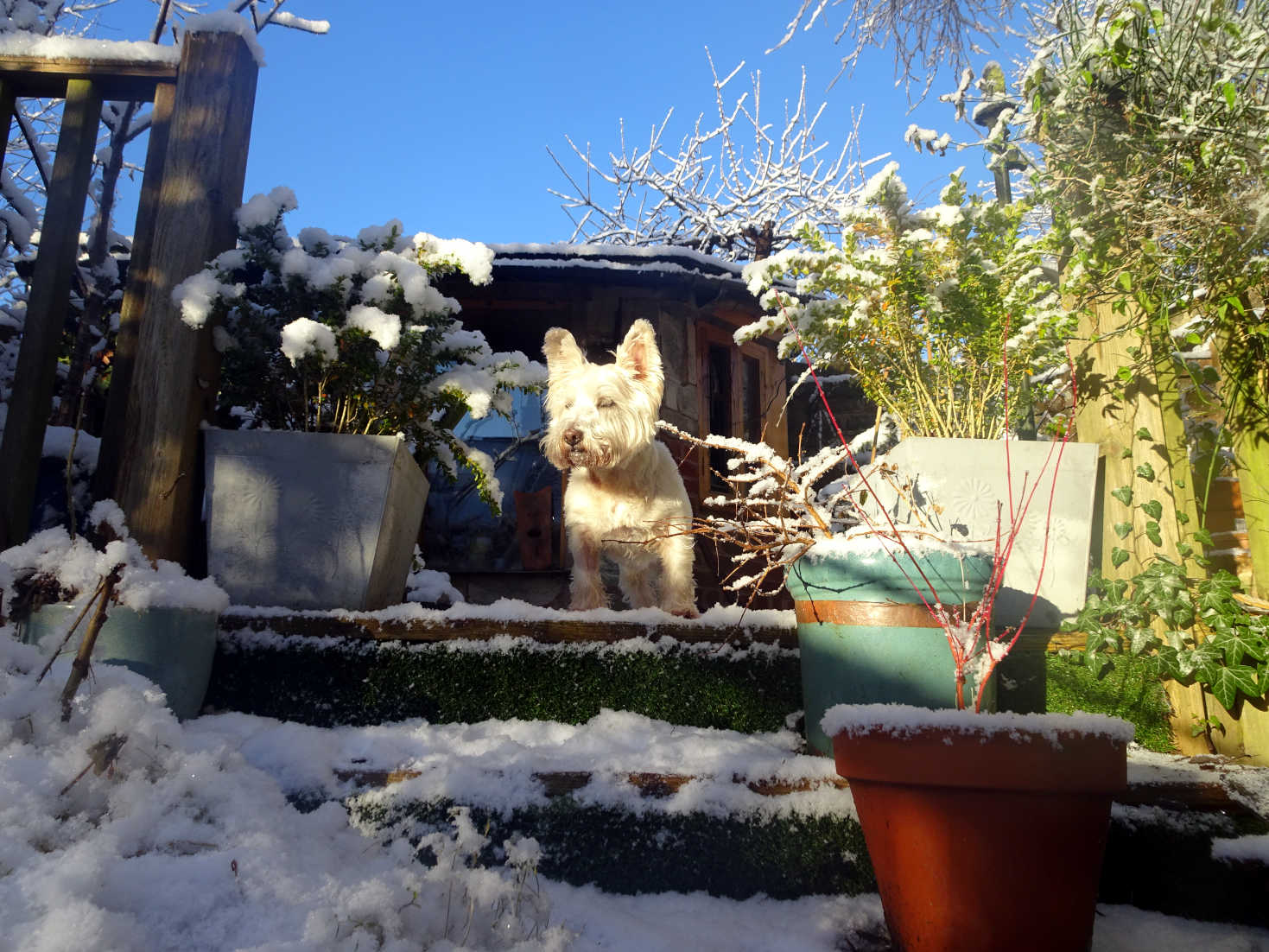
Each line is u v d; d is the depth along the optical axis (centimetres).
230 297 182
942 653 144
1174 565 176
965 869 109
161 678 151
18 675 136
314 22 269
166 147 200
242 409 223
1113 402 193
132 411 183
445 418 208
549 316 451
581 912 126
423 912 113
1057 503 181
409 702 163
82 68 197
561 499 414
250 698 163
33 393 180
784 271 204
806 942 123
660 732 158
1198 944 127
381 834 135
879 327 197
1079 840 109
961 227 192
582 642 165
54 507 231
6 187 258
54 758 119
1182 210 176
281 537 175
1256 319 181
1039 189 199
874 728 115
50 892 98
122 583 150
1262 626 166
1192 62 182
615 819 138
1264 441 178
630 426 227
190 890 107
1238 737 166
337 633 164
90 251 269
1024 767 108
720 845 137
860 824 138
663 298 450
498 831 136
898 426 207
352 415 193
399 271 192
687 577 225
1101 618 178
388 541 179
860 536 152
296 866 116
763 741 159
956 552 146
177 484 180
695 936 122
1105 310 197
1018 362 194
